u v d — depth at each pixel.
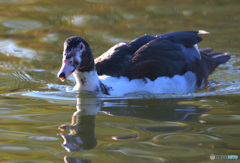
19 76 11.86
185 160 6.48
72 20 16.39
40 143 7.21
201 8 17.73
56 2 18.39
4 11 17.25
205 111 9.02
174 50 11.12
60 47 14.10
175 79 10.88
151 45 11.00
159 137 7.46
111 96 10.45
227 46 14.41
